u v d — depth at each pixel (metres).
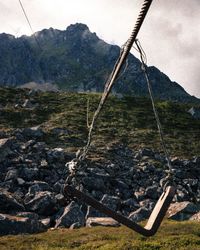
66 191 9.12
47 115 86.19
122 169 51.59
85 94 110.25
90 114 90.88
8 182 37.09
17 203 30.77
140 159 59.84
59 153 48.44
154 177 49.34
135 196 40.91
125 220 8.79
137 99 116.25
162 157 62.28
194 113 109.38
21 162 44.12
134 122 92.31
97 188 39.72
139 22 7.40
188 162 59.25
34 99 97.69
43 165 43.81
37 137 63.94
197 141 84.75
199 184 49.53
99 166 49.66
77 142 66.06
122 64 8.32
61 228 28.52
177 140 82.44
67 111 90.75
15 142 52.59
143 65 9.37
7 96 96.75
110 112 96.94
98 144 66.69
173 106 114.69
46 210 31.30
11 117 79.00
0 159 43.12
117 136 76.19
